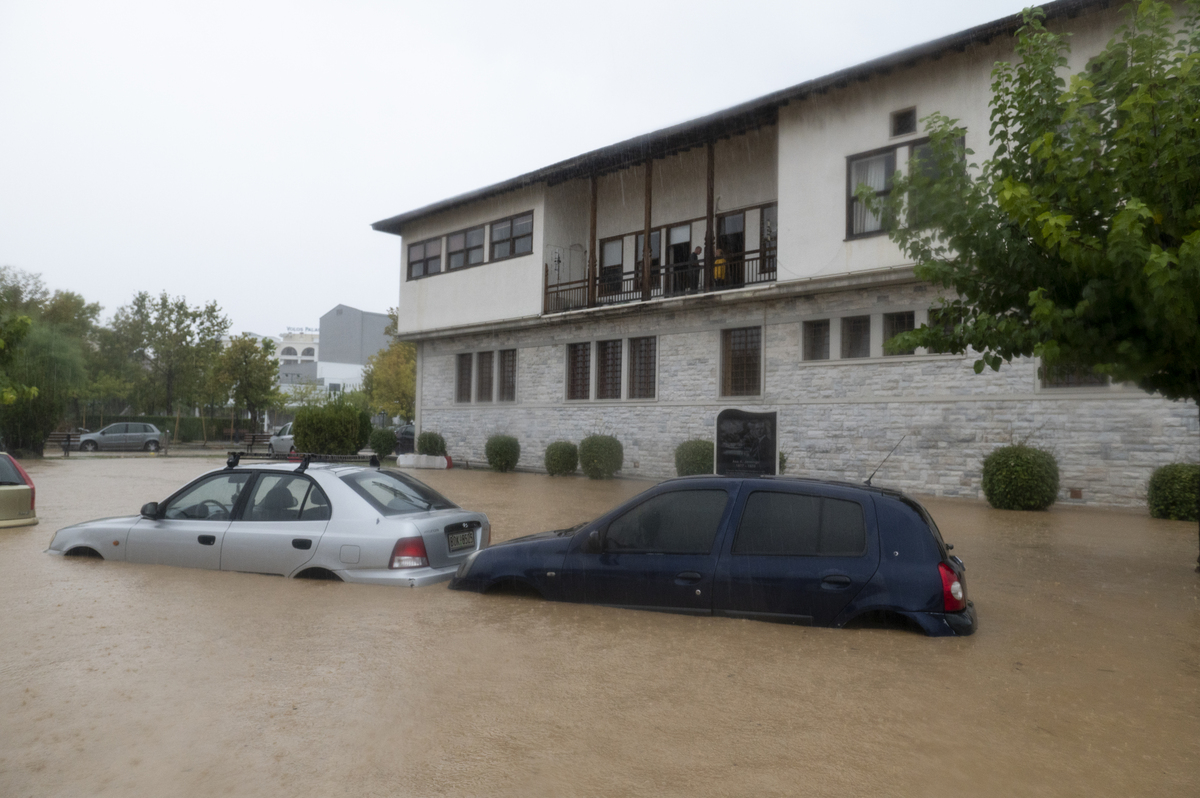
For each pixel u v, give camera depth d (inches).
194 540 315.6
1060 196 330.0
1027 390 650.8
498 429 1119.0
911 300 708.7
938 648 219.9
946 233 356.5
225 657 208.5
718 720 167.6
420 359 1258.6
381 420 2335.1
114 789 136.3
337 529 294.5
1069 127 330.3
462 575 278.7
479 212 1142.3
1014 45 641.6
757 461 514.6
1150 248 285.1
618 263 1062.4
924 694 185.0
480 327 1124.5
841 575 233.8
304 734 159.3
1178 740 161.5
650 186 932.6
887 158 713.0
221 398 2054.6
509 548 275.6
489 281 1117.1
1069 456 629.0
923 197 355.9
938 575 229.8
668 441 901.8
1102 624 262.7
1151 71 321.7
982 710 176.1
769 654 211.8
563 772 142.9
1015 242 335.3
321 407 1128.8
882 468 722.8
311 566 294.5
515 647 217.0
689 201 987.9
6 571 313.9
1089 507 615.2
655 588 249.8
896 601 229.6
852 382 747.4
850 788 137.7
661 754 150.7
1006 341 343.9
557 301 1043.3
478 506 625.6
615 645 218.7
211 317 2057.1
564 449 962.1
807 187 764.0
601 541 260.4
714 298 844.0
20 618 246.4
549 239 1053.8
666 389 908.0
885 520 237.8
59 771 142.9
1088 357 325.1
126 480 856.9
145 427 1641.2
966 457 677.3
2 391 874.8
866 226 725.9
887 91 713.0
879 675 197.2
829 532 240.2
